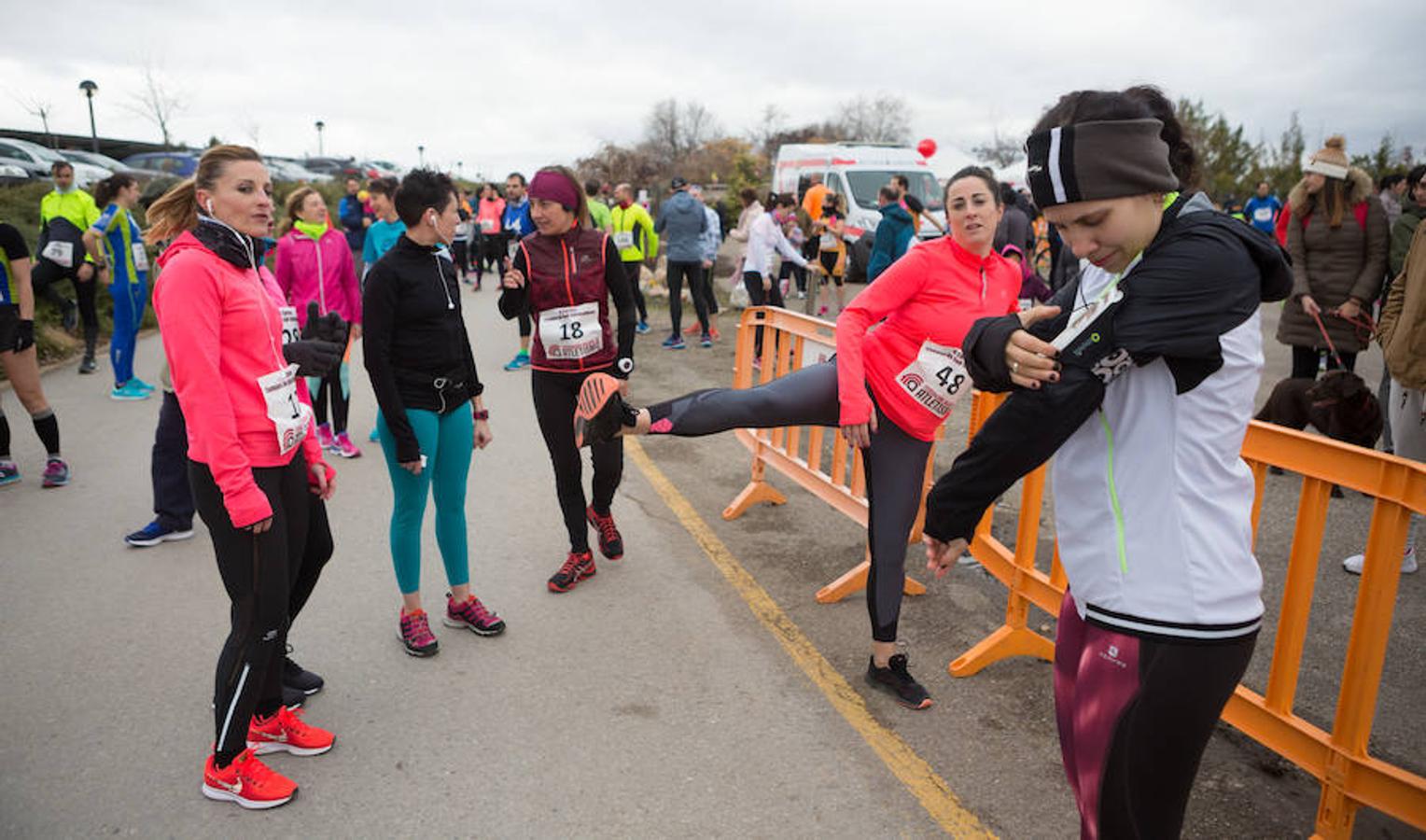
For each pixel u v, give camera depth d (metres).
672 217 10.27
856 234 15.88
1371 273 5.75
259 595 2.62
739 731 3.14
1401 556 2.30
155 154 31.70
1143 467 1.58
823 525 5.09
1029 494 3.40
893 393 3.17
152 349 10.06
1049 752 3.04
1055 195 1.50
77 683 3.37
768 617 3.99
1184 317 1.46
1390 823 2.72
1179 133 1.63
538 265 3.96
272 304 2.74
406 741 3.05
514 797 2.77
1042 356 1.54
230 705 2.64
